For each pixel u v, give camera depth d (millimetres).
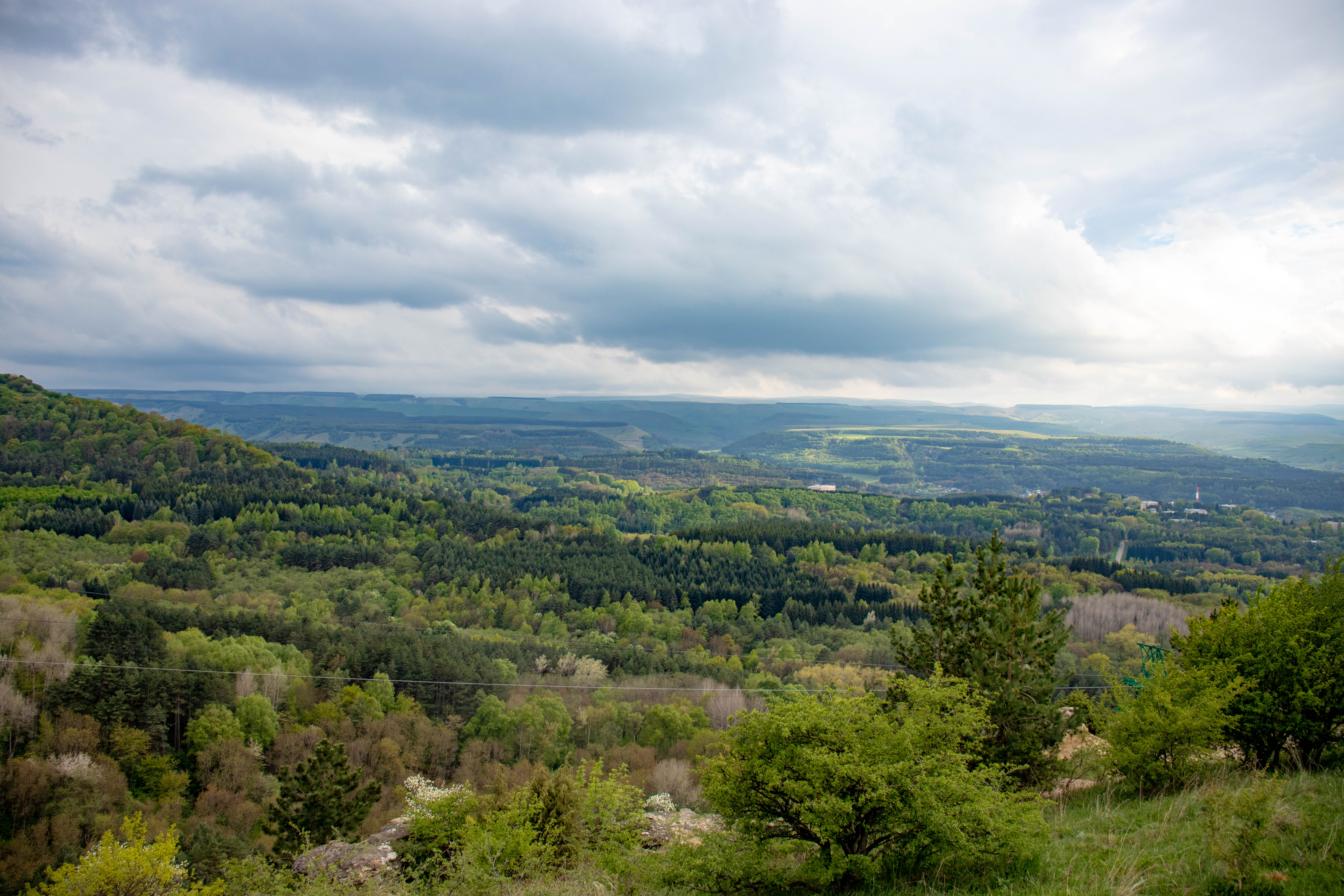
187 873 33625
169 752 54344
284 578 116250
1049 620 16969
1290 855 8711
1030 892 9602
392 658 71625
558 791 17797
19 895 40469
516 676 73812
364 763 54281
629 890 13031
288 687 62938
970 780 11227
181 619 76562
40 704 53281
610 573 126812
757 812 11578
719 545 148125
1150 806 13469
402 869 17547
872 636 96062
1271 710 15008
